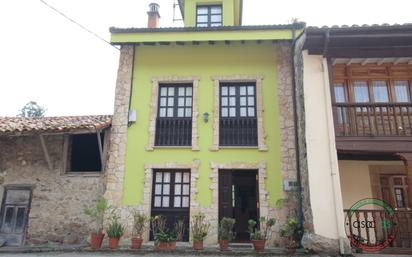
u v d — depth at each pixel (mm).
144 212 8938
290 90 9500
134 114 9664
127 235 8820
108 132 9820
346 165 9570
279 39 9367
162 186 9344
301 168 8492
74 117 10797
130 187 9180
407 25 7633
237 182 9812
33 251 7906
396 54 8172
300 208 8469
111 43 9797
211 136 9406
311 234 7430
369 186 9391
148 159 9352
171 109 9914
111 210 8992
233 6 12109
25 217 9555
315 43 8227
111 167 9320
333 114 8078
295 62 9289
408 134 8023
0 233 9461
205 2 12172
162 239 7840
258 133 9281
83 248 8008
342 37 7926
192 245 8352
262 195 8859
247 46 10000
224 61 9938
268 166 9039
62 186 9602
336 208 7430
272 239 8492
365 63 9039
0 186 9828
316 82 8258
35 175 9789
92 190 9469
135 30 9703
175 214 9062
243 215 10016
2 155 10078
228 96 9891
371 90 9086
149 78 9977
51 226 9312
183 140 9523
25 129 8961
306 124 8016
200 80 9852
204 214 8852
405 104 7977
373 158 9211
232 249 7973
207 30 9539
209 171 9148
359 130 8227
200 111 9609
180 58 10086
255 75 9727
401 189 9414
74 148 10258
